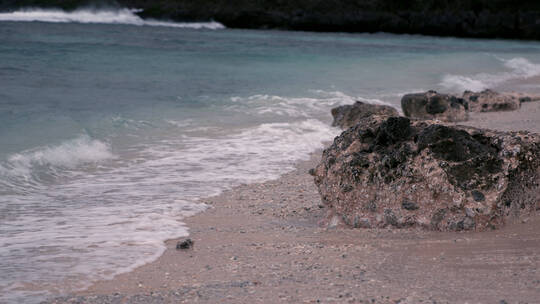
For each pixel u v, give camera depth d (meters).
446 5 57.03
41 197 7.86
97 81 18.44
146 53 27.22
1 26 39.16
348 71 24.06
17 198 7.75
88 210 7.34
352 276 4.96
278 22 58.28
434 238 6.03
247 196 8.25
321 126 13.69
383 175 6.61
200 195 8.22
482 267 5.04
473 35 56.00
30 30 37.12
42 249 5.87
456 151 6.44
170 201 7.85
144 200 7.86
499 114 15.93
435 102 14.70
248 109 15.41
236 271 5.23
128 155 10.40
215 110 15.03
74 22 52.06
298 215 7.39
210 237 6.40
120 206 7.55
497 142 6.59
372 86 20.69
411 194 6.46
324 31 58.50
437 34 57.28
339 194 6.80
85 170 9.35
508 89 22.06
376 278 4.88
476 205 6.21
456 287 4.55
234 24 58.62
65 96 15.48
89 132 11.62
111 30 42.72
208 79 20.34
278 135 12.56
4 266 5.38
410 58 29.45
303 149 11.54
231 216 7.29
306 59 27.64
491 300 4.22
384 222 6.53
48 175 8.90
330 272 5.10
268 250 5.89
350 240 6.15
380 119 7.07
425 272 4.98
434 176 6.38
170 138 11.87
